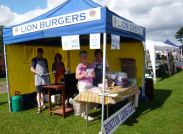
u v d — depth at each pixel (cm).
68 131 540
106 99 511
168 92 1031
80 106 562
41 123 601
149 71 1638
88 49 1005
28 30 635
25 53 817
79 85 598
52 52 962
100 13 493
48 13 589
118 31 550
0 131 550
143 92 865
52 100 815
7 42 699
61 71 781
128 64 870
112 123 497
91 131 535
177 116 654
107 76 637
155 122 602
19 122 613
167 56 1856
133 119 627
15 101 722
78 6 536
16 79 772
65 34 552
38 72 692
